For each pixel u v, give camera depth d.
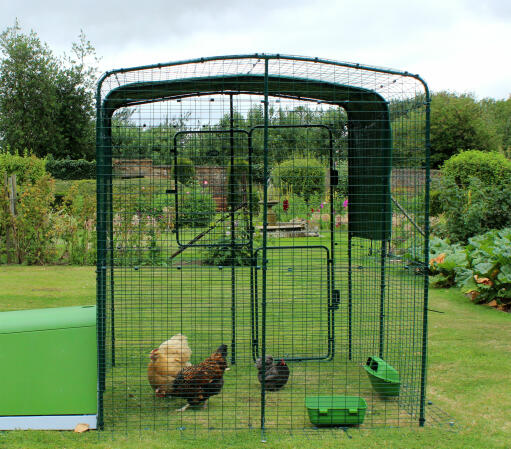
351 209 5.01
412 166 4.07
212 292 7.51
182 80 3.96
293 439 3.37
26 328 3.46
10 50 37.00
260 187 5.64
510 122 43.50
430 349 5.38
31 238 11.02
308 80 4.10
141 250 4.89
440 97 29.69
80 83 39.53
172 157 4.64
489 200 10.52
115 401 4.04
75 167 29.53
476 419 3.73
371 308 6.35
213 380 3.87
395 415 3.82
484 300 7.54
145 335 5.45
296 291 7.76
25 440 3.29
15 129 36.78
